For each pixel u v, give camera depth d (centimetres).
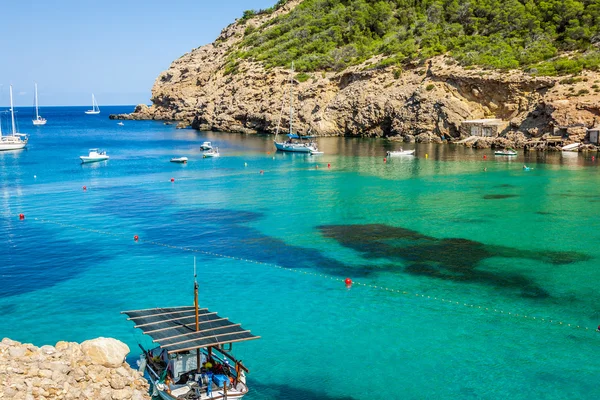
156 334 2305
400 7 16412
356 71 14025
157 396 2289
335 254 4206
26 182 7594
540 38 12300
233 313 3175
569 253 4191
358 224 5078
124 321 3073
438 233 4756
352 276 3747
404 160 9450
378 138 13300
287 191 6731
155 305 3281
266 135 14900
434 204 5888
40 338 2877
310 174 8081
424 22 14750
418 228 4922
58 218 5372
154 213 5578
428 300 3344
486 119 11512
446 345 2795
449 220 5191
